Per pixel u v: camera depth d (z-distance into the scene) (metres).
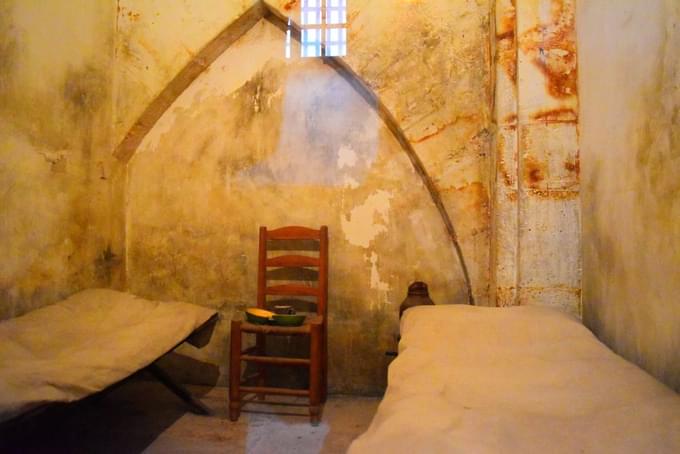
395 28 2.89
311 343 2.63
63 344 2.10
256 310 2.80
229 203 3.18
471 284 2.83
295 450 2.32
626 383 1.32
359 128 3.08
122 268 3.23
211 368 3.19
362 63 2.91
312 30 2.96
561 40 2.40
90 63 2.91
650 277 1.59
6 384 1.54
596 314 2.14
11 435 1.66
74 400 1.67
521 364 1.54
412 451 0.99
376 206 3.05
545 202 2.39
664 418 1.09
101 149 3.03
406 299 2.72
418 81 2.87
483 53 2.82
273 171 3.15
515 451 0.98
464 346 1.73
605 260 2.02
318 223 3.10
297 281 3.12
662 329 1.51
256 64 3.18
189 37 3.06
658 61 1.52
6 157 2.30
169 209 3.23
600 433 1.05
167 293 3.21
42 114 2.53
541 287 2.39
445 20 2.85
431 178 2.86
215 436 2.46
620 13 1.83
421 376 1.49
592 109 2.17
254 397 3.01
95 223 2.97
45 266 2.56
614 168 1.91
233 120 3.19
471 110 2.83
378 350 3.04
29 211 2.45
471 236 2.83
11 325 2.12
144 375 3.27
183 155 3.22
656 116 1.54
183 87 3.21
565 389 1.32
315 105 3.13
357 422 2.64
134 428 2.56
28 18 2.42
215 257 3.19
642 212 1.65
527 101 2.42
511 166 2.47
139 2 3.12
